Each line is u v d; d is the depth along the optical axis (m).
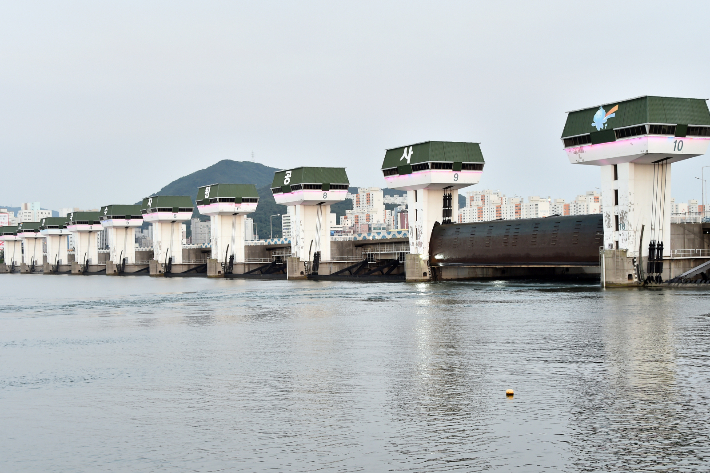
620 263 189.62
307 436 62.47
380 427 64.56
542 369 87.56
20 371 95.44
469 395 75.25
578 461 55.34
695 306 146.38
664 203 191.88
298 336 120.75
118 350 111.38
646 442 59.31
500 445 59.19
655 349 99.38
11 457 59.12
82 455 59.25
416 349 104.12
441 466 54.84
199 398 76.75
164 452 59.38
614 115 185.25
